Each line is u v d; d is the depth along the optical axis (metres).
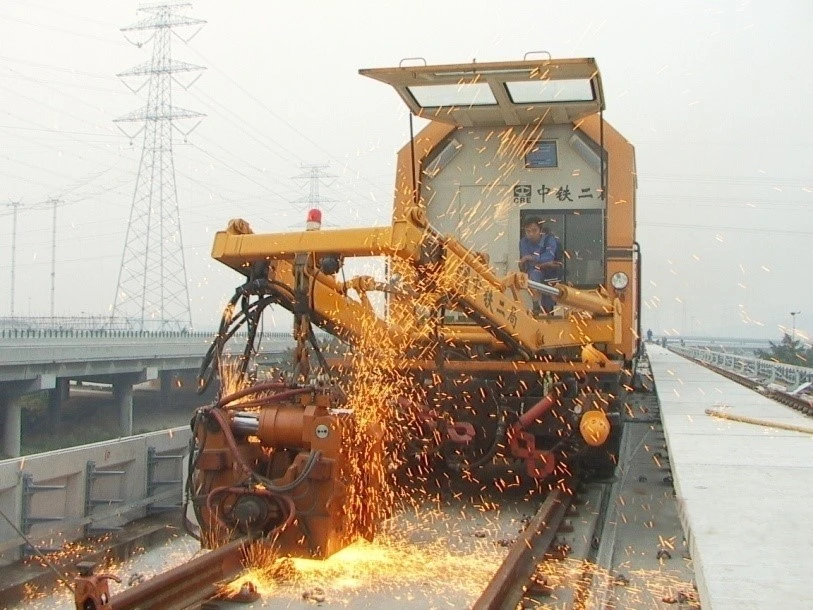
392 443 7.61
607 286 9.02
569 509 7.39
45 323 50.00
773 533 4.12
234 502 5.48
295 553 5.45
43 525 6.89
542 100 8.51
